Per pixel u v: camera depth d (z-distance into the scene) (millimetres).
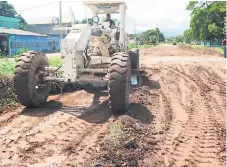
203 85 11398
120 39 9719
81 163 4637
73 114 7250
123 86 6773
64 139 5625
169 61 19656
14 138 5672
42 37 41750
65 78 7391
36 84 7668
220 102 8969
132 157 4859
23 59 7492
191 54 29031
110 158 4660
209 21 51844
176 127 6672
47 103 8297
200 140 5934
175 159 5098
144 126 6496
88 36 7711
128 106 7496
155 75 13516
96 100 8609
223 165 4941
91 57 8391
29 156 4926
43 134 5883
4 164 4645
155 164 4855
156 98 9297
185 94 9938
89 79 7418
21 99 7480
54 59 15672
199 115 7629
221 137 6094
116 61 6898
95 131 6043
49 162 4715
